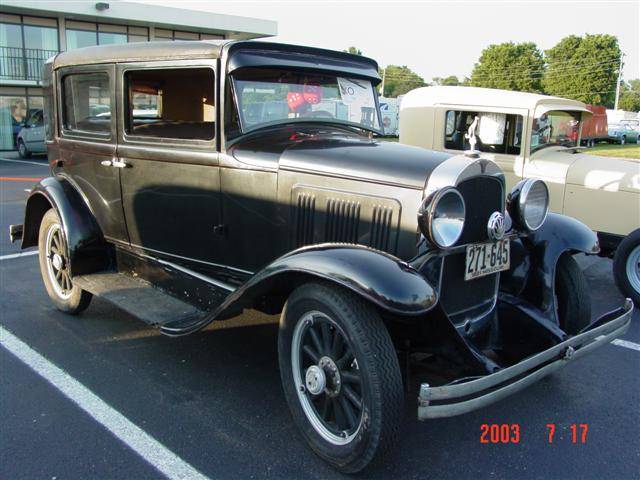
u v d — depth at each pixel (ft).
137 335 13.87
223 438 9.63
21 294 16.85
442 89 22.11
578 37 209.87
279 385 11.47
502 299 11.11
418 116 22.31
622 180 18.08
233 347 13.23
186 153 11.68
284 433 9.82
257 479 8.60
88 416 10.22
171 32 79.51
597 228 18.81
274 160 10.64
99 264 14.57
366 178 9.65
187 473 8.71
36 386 11.28
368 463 8.27
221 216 11.50
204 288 12.02
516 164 20.27
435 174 9.10
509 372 8.27
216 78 10.94
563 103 21.04
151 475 8.64
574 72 207.92
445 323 8.63
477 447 9.53
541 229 11.68
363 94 13.01
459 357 8.96
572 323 11.88
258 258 11.20
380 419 7.96
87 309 15.64
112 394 11.02
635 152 69.62
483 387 7.99
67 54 14.38
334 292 8.41
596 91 206.18
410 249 9.24
